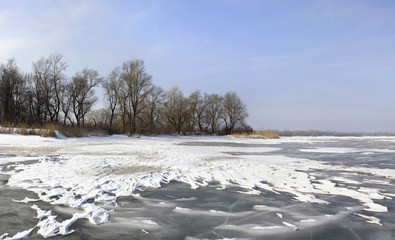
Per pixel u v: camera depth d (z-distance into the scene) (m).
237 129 72.75
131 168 10.56
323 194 7.32
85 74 50.50
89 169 10.09
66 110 50.53
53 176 8.70
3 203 6.02
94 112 62.56
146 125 57.22
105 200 6.43
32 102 49.72
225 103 73.81
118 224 5.01
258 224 5.13
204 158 14.07
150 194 7.09
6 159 12.35
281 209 6.02
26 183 7.78
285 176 9.41
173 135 56.69
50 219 5.07
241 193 7.30
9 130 28.91
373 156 16.52
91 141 27.81
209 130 73.75
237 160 13.49
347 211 5.90
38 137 27.22
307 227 5.00
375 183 8.71
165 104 63.81
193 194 7.16
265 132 57.78
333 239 4.50
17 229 4.63
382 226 5.07
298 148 23.45
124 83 51.31
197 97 71.19
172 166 11.22
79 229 4.73
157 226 4.96
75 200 6.24
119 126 54.78
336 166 12.05
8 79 45.59
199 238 4.47
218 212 5.79
